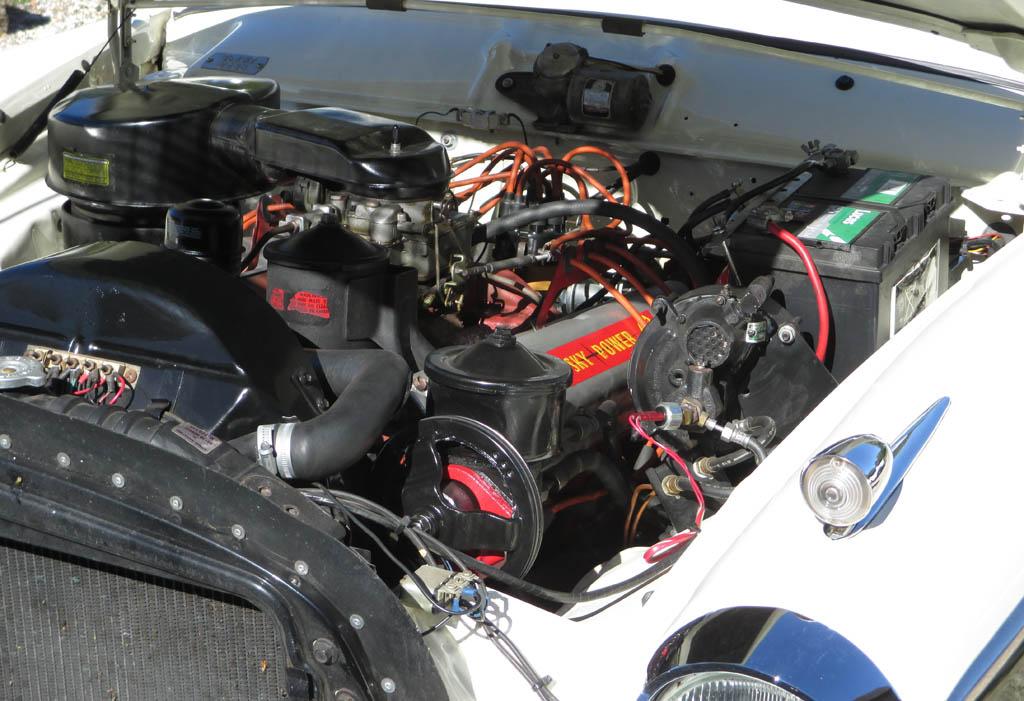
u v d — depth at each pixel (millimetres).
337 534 1513
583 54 2912
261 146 2053
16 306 1876
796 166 2631
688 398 2021
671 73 2893
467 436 1771
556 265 2697
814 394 2105
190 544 1486
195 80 2482
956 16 2023
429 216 2242
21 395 1651
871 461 1397
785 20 2656
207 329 1773
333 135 1974
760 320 2082
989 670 1348
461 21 3240
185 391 1766
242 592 1467
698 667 1361
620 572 1808
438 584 1579
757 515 1483
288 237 2125
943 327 1597
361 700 1445
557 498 2104
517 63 3061
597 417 2115
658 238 2414
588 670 1477
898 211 2312
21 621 1725
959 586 1354
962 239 2643
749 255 2225
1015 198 2453
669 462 2102
